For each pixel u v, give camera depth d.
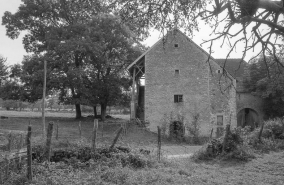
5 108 79.44
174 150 18.75
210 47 6.45
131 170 9.44
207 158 13.47
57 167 9.31
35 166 8.38
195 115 28.23
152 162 11.01
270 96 30.80
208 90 28.75
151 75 29.14
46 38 34.34
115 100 39.28
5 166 7.82
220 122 28.41
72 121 37.69
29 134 7.59
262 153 14.73
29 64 35.09
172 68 29.12
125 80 38.72
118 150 11.79
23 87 36.72
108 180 8.06
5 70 40.12
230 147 13.55
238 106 33.66
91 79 37.84
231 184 8.47
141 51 38.81
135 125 28.34
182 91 28.84
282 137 18.56
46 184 7.25
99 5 7.64
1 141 13.64
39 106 78.88
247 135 16.73
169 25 7.34
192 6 6.76
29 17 36.81
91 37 34.75
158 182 8.05
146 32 7.61
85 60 35.06
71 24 35.22
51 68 34.56
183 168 10.61
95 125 11.62
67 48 32.19
